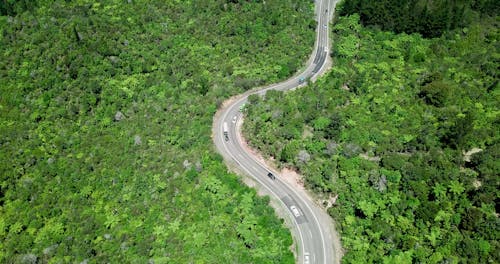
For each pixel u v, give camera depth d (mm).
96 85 124812
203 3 157500
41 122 116125
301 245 89750
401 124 112438
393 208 91062
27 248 91438
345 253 88312
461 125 103312
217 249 86562
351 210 93875
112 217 94875
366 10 155750
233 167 105312
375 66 134875
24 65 128875
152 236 90625
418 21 151250
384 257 83500
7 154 107938
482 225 85000
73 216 96312
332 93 123562
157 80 130125
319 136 109250
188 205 94875
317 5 170250
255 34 147250
